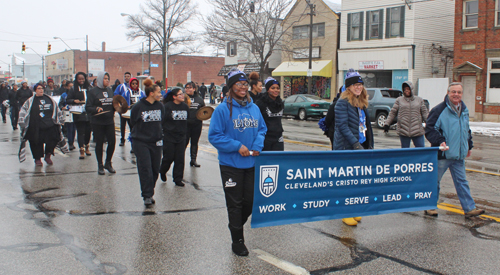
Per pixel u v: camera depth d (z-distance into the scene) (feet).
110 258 14.15
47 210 19.54
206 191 23.34
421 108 23.90
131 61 231.30
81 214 19.01
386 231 17.07
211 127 14.25
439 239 16.17
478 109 77.05
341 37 100.53
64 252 14.61
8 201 20.95
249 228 17.43
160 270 13.26
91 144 41.78
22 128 29.14
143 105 20.70
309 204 15.64
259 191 14.64
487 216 19.12
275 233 16.80
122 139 40.01
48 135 30.37
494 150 41.83
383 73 96.63
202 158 33.88
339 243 15.71
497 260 14.23
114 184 24.80
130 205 20.52
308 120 79.05
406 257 14.43
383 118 63.67
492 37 74.90
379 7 92.94
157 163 21.45
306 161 15.40
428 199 18.08
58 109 30.71
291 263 13.87
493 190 24.17
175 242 15.66
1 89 65.77
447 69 96.32
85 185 24.45
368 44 95.55
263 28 112.98
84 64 224.94
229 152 14.20
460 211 19.90
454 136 18.51
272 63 123.13
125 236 16.25
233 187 14.33
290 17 111.14
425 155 17.80
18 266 13.41
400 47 89.51
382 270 13.39
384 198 17.15
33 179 25.85
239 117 14.37
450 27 96.22
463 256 14.55
